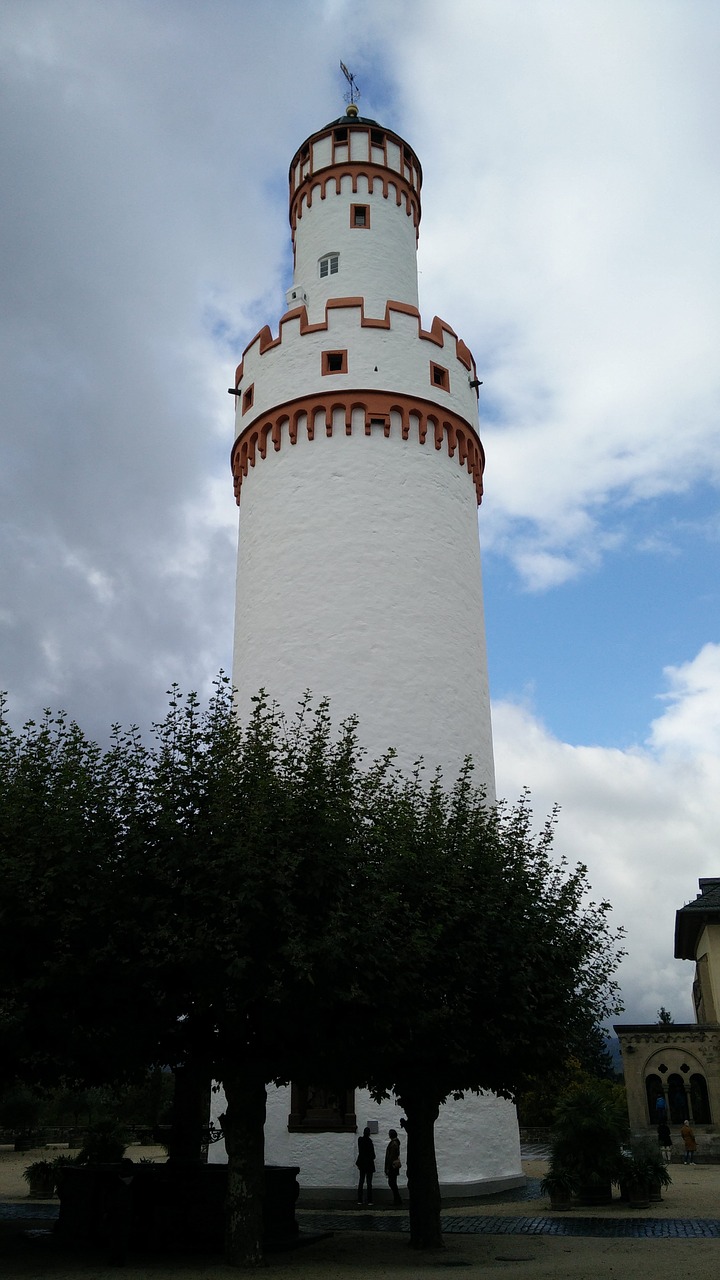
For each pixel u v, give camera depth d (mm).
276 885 15383
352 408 30578
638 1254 16625
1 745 18266
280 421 31172
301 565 29344
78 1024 15547
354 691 27828
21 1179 33531
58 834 15414
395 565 29156
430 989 16484
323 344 31281
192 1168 18984
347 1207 23031
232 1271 14859
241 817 15906
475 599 30953
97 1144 26328
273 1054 16156
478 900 17516
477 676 29922
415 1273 14727
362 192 35094
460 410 32219
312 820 16375
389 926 16375
